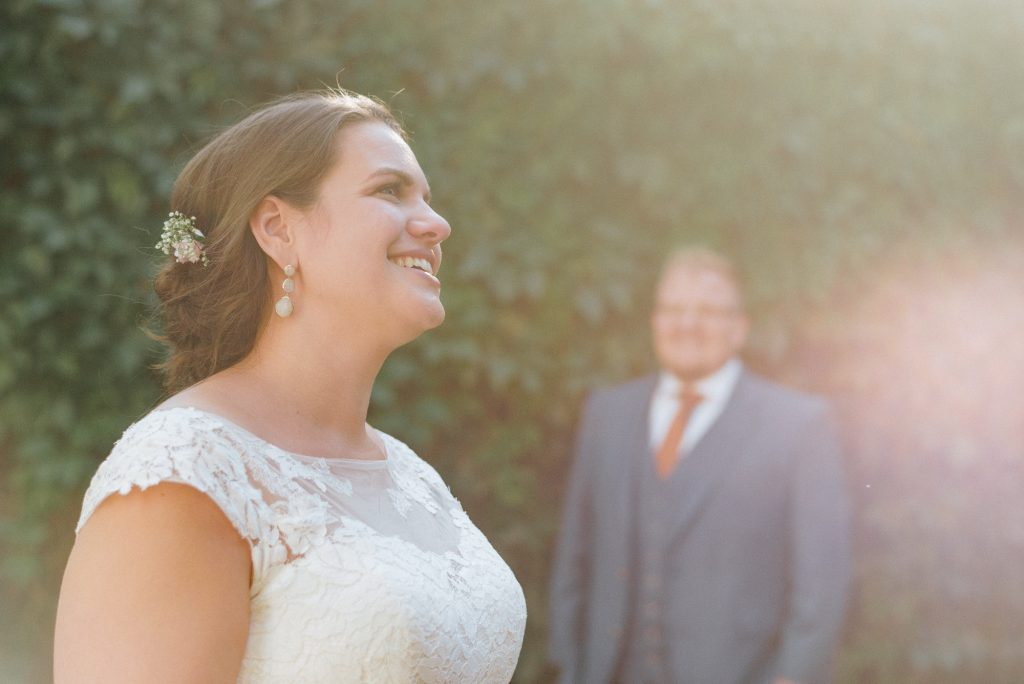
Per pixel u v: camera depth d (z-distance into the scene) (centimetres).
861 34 413
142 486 140
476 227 357
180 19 315
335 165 165
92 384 312
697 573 296
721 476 299
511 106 364
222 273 166
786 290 400
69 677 138
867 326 423
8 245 303
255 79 329
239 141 166
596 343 381
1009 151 452
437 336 353
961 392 443
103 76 306
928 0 430
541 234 367
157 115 315
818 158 406
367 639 146
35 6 299
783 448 298
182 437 146
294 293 166
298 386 166
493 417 374
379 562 151
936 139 432
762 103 396
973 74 445
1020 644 453
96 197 305
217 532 142
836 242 410
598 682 304
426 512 172
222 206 166
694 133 386
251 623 146
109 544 140
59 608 144
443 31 354
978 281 448
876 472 434
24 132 302
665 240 387
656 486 304
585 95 371
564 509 355
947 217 437
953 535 442
